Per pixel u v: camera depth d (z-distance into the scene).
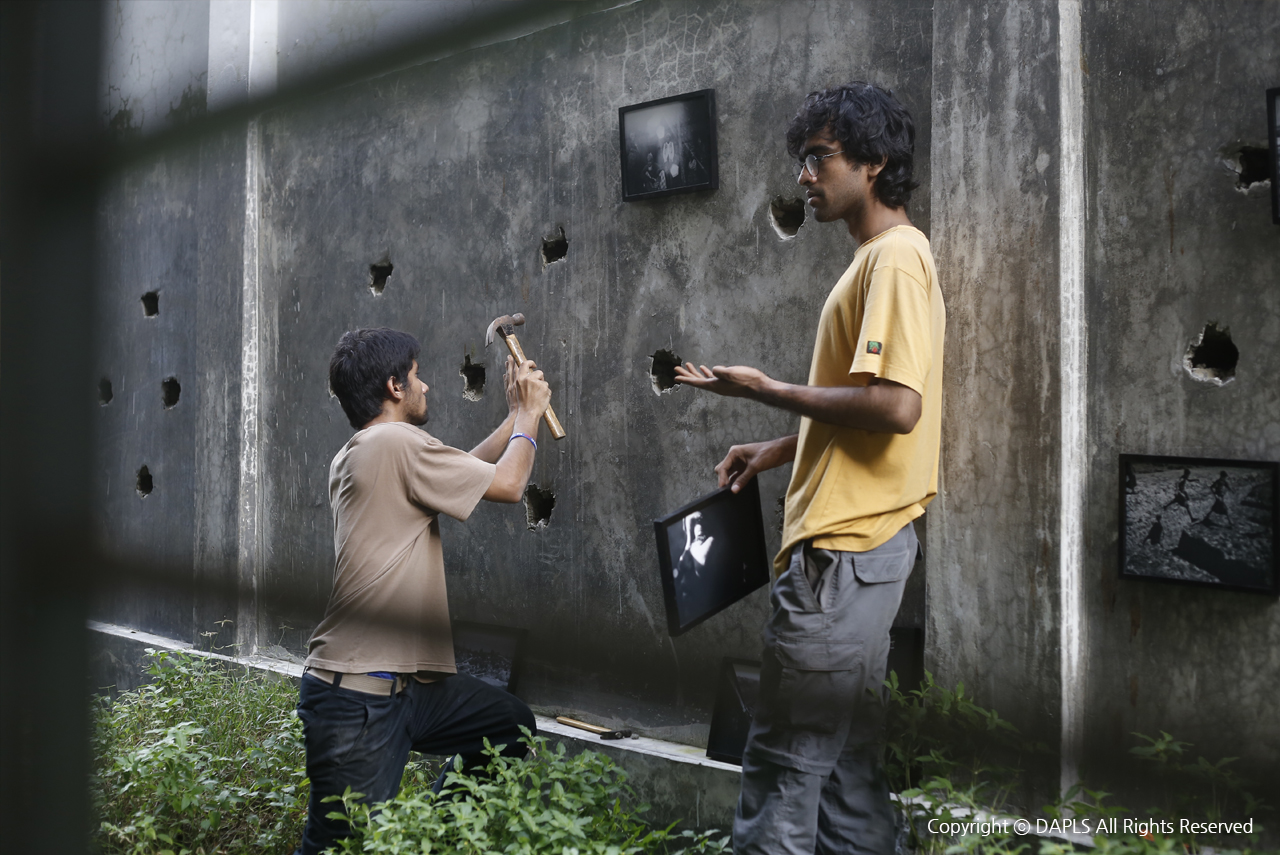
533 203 3.70
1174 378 2.42
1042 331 2.45
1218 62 2.37
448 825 2.34
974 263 2.56
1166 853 1.95
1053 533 2.42
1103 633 2.50
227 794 2.93
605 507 3.47
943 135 2.62
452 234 3.97
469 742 2.73
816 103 2.27
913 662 2.68
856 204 2.29
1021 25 2.49
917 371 2.06
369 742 2.51
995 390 2.52
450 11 3.94
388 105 4.20
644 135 3.33
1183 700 2.39
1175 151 2.42
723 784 2.91
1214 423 2.37
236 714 3.83
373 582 2.55
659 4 3.36
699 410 3.25
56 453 2.48
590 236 3.54
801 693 2.13
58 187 2.48
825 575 2.14
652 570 3.35
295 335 4.59
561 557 3.59
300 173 4.56
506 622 3.75
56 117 2.45
